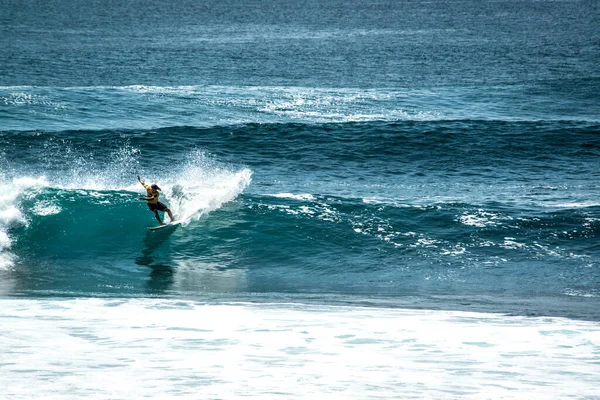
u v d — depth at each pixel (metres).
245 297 46.59
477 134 103.44
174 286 50.25
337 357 29.64
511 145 99.56
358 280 53.00
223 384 24.88
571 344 32.72
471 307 43.75
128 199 67.44
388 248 59.56
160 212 66.06
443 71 187.38
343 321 37.62
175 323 36.28
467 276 53.31
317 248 59.75
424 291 49.38
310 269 56.00
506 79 169.88
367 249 59.47
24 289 47.88
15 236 60.75
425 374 26.92
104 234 61.91
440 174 88.38
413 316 39.56
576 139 102.31
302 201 68.38
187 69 193.88
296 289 50.09
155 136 100.12
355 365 28.25
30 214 63.59
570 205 71.88
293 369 27.39
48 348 30.05
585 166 92.06
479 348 31.75
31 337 32.06
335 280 53.09
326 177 86.62
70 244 60.19
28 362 27.52
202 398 23.02
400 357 29.81
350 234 61.78
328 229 62.53
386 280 52.84
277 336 33.66
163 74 184.25
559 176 87.50
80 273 53.59
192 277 53.25
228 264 57.06
